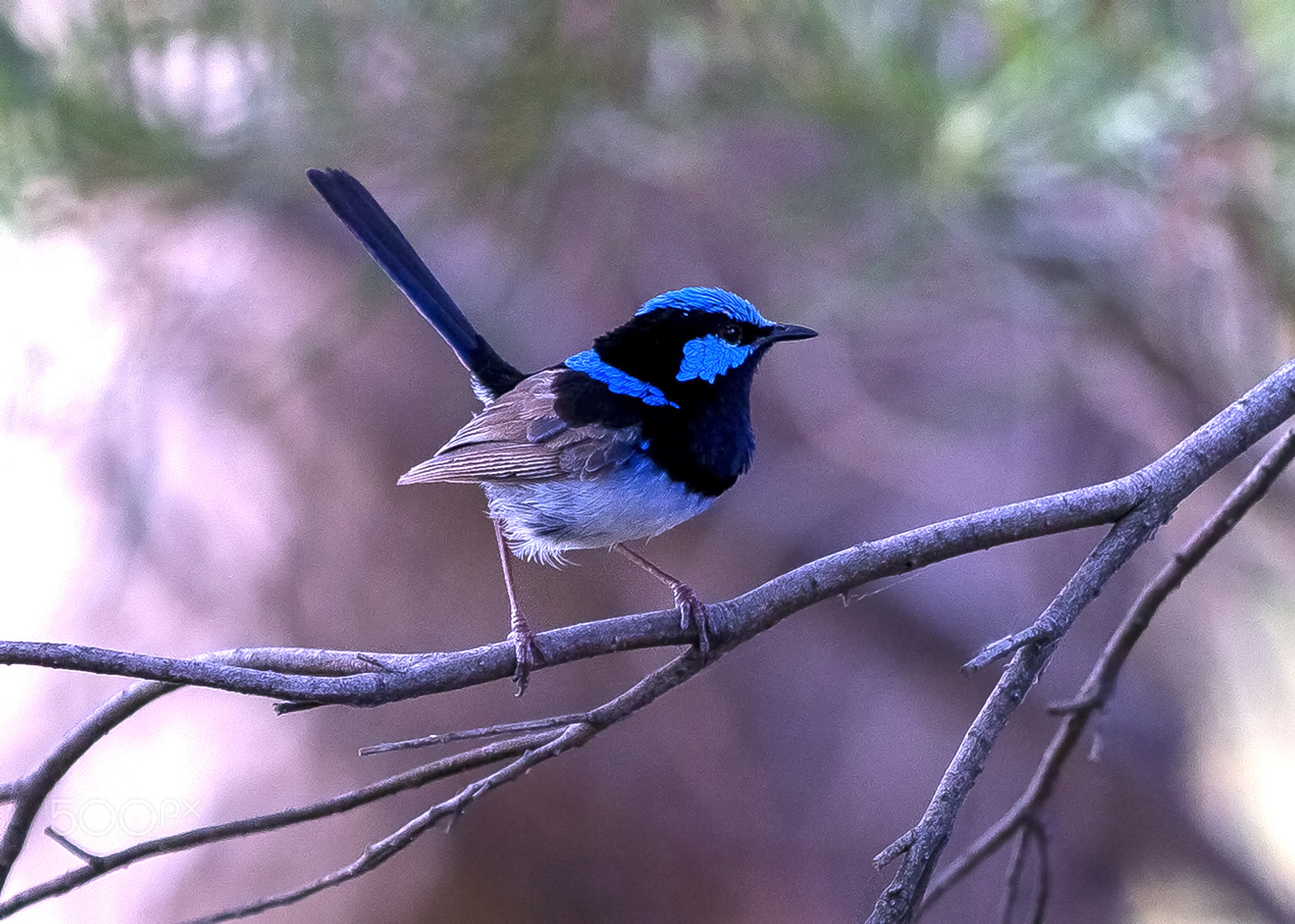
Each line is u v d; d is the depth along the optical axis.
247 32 9.09
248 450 14.39
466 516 14.77
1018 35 8.73
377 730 14.65
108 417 12.43
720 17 9.20
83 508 14.04
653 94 9.55
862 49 8.98
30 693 14.43
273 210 11.04
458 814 5.47
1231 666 15.64
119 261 10.56
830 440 15.04
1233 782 15.68
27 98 8.77
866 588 16.00
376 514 14.65
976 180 8.95
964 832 15.57
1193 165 9.28
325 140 9.42
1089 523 5.89
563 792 14.87
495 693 14.88
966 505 15.38
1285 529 12.65
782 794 15.41
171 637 14.59
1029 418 14.67
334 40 9.20
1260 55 9.03
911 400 13.91
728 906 14.88
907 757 15.52
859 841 15.19
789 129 10.09
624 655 15.36
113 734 14.35
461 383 14.56
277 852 14.12
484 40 9.33
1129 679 15.76
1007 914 7.08
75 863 13.93
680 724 15.36
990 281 10.37
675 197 12.02
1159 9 8.97
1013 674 5.43
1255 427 6.06
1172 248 9.86
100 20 8.90
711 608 5.89
